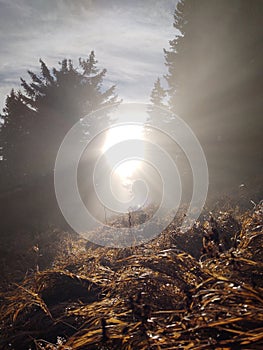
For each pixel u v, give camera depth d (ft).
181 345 6.93
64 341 9.23
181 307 8.79
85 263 15.69
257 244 10.84
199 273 9.87
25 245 38.22
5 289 18.39
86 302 11.75
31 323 11.42
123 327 7.93
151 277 10.07
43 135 131.85
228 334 6.95
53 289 13.14
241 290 7.51
